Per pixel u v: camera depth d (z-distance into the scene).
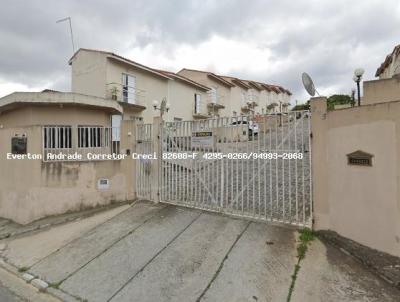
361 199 3.78
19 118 11.10
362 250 3.66
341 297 3.03
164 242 4.66
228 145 5.49
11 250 5.19
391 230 3.44
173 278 3.70
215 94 27.48
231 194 5.43
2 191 7.42
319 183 4.35
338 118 4.10
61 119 10.57
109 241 4.95
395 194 3.39
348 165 3.95
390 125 3.43
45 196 6.48
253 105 34.75
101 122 11.59
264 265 3.72
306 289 3.21
